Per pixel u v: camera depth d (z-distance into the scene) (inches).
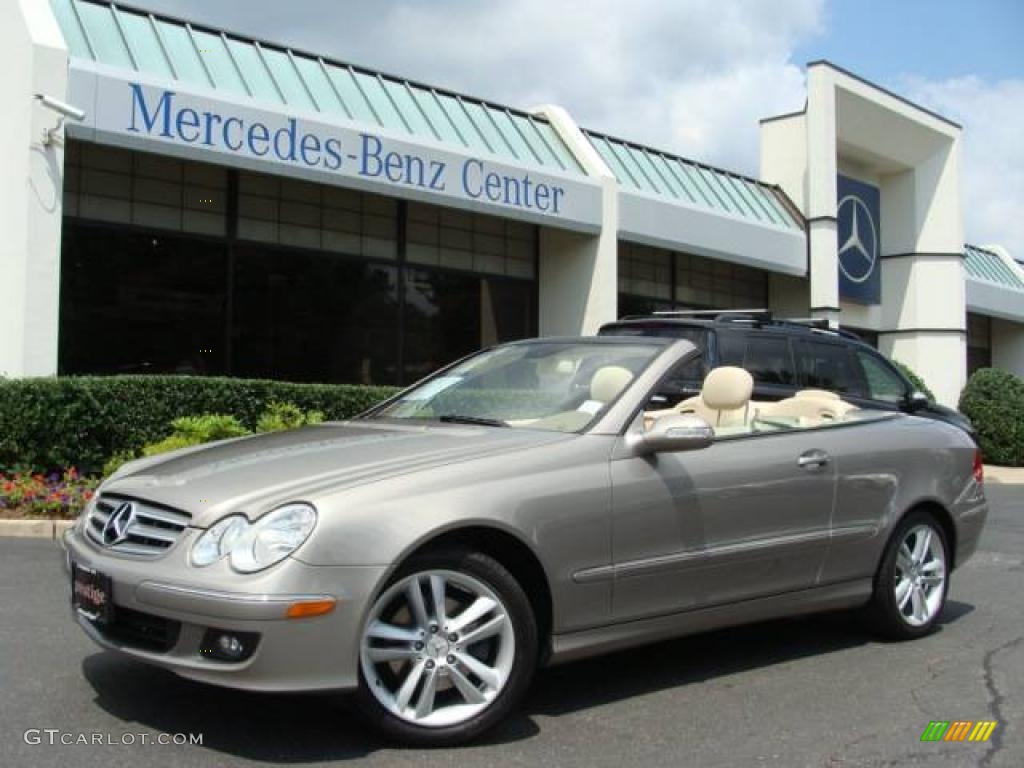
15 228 459.5
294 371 604.4
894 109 962.7
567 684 193.3
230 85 535.8
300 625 141.3
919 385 689.0
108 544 158.6
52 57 453.7
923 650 224.2
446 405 207.0
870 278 1019.3
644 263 817.5
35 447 402.0
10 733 155.8
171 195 556.4
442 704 157.1
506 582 158.7
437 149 599.2
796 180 925.2
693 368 334.3
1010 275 1283.2
